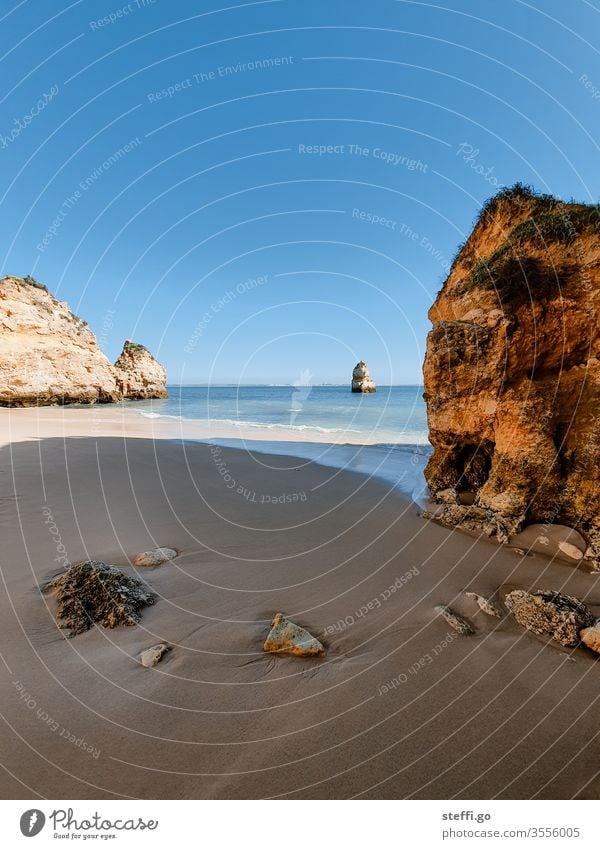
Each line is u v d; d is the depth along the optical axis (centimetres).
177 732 246
